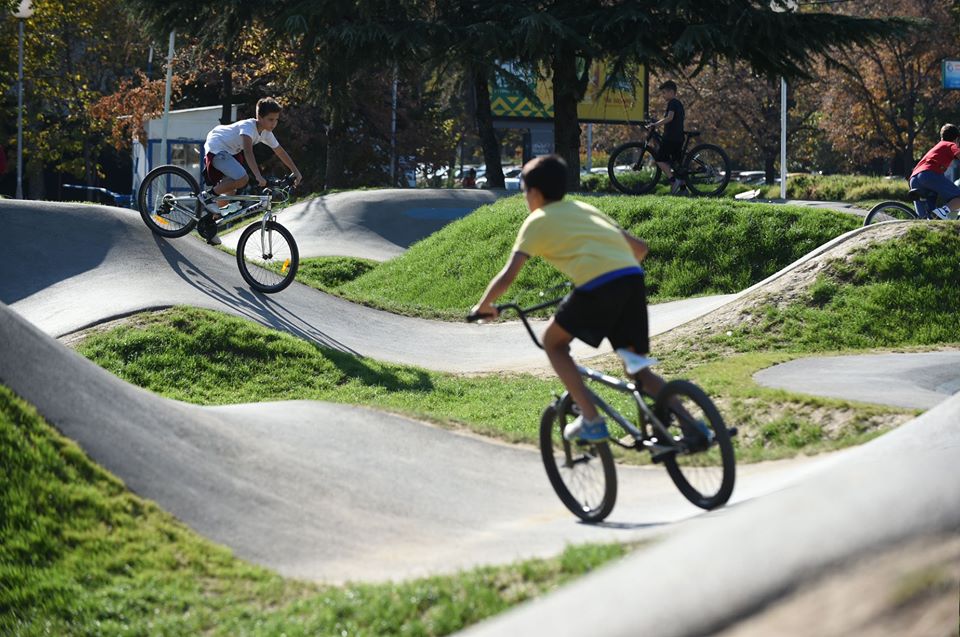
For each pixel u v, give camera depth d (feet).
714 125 337.93
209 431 40.52
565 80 171.83
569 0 171.83
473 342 86.84
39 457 33.22
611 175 120.57
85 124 268.62
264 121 79.82
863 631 12.87
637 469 43.09
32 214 84.28
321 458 41.09
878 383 56.24
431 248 123.75
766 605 13.47
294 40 168.55
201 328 69.87
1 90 251.39
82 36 271.28
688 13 162.91
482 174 438.40
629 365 32.09
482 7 170.60
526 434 50.60
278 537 33.35
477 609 24.85
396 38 158.92
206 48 186.19
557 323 32.37
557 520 35.76
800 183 211.20
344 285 126.62
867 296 76.13
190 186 83.05
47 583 29.27
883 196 196.85
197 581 29.94
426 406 63.31
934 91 314.35
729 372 61.41
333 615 26.05
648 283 98.94
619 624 13.82
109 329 69.10
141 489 34.35
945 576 13.82
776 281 80.79
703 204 104.99
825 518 15.46
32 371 37.52
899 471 17.60
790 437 48.57
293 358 69.46
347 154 287.89
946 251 78.33
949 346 70.23
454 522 35.83
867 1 308.40
